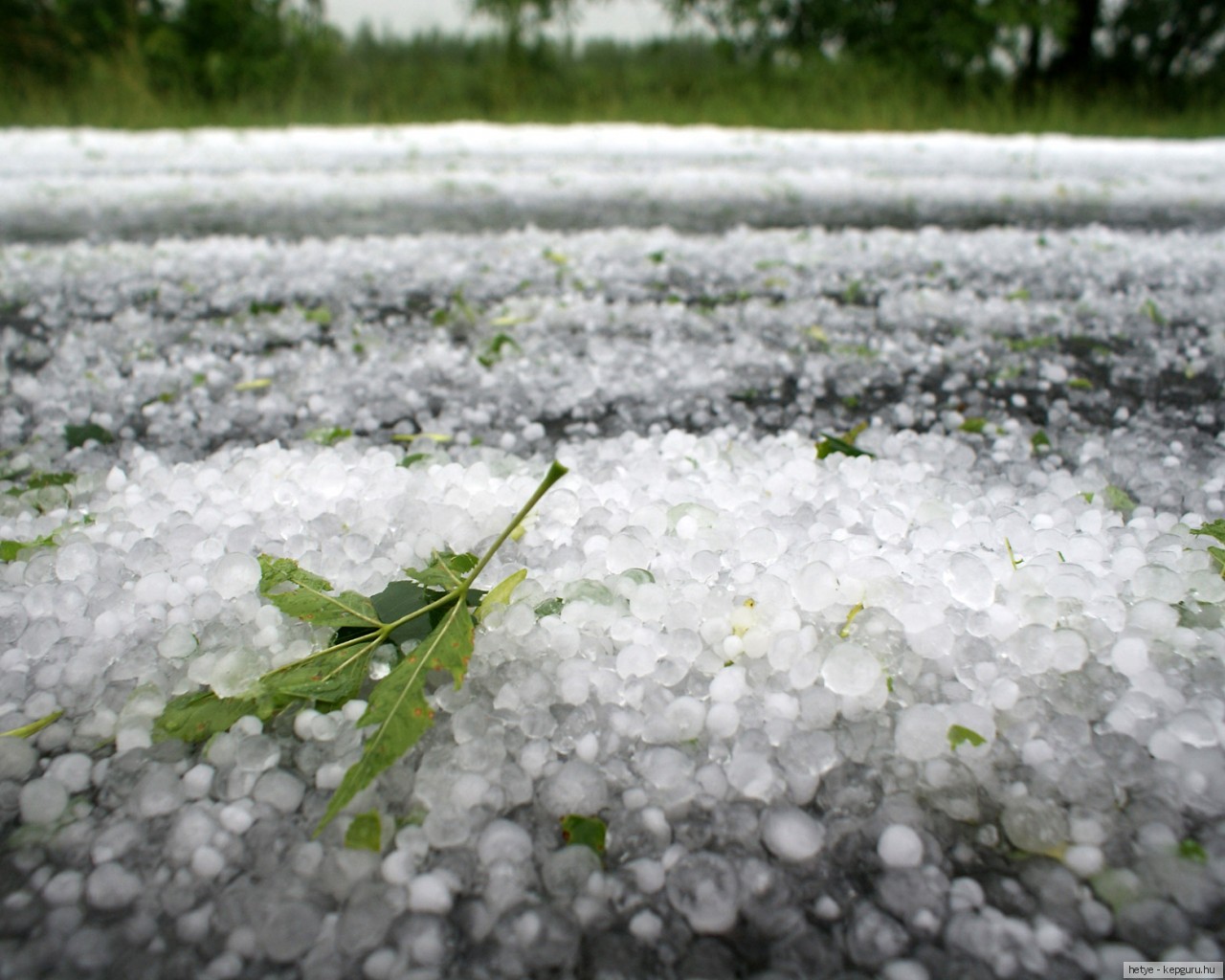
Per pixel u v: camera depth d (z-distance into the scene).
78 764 0.22
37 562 0.29
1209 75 2.81
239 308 0.67
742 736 0.22
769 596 0.26
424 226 1.03
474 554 0.28
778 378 0.52
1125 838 0.20
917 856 0.20
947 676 0.24
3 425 0.44
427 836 0.20
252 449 0.40
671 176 1.38
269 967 0.19
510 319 0.63
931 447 0.39
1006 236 0.91
